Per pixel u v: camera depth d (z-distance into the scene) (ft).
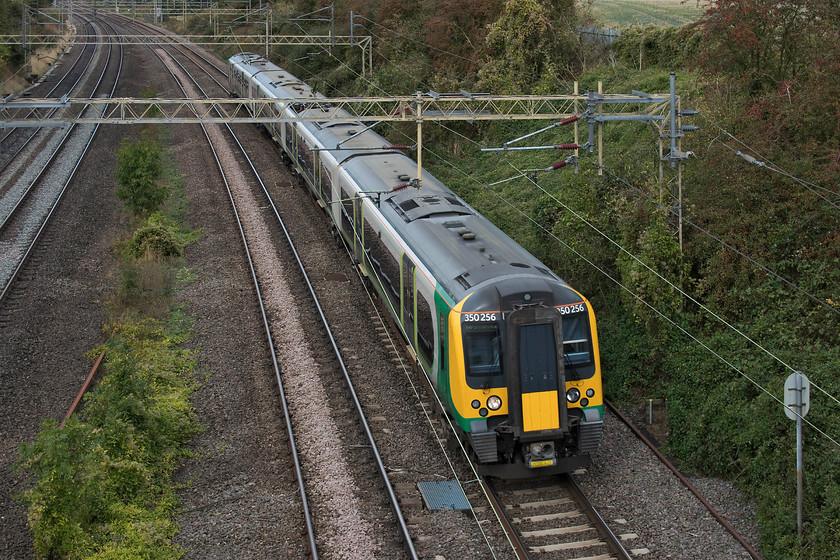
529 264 55.88
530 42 129.08
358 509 47.80
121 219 107.96
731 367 58.18
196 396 63.93
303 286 85.35
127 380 56.34
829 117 65.57
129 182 104.78
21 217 104.73
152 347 71.72
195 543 45.34
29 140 145.48
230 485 51.57
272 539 45.32
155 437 54.65
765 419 51.29
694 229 67.87
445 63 143.43
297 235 100.94
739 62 76.89
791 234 63.10
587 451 51.52
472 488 51.11
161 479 51.93
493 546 44.83
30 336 73.31
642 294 65.51
